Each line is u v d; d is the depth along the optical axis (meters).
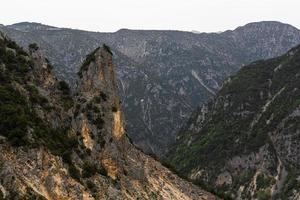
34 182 57.34
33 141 61.00
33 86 75.50
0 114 60.97
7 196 52.31
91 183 70.38
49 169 60.59
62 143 70.75
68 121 79.50
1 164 55.06
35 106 72.94
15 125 60.56
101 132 81.25
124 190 79.88
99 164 78.06
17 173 55.88
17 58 77.50
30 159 58.94
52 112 76.19
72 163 68.81
